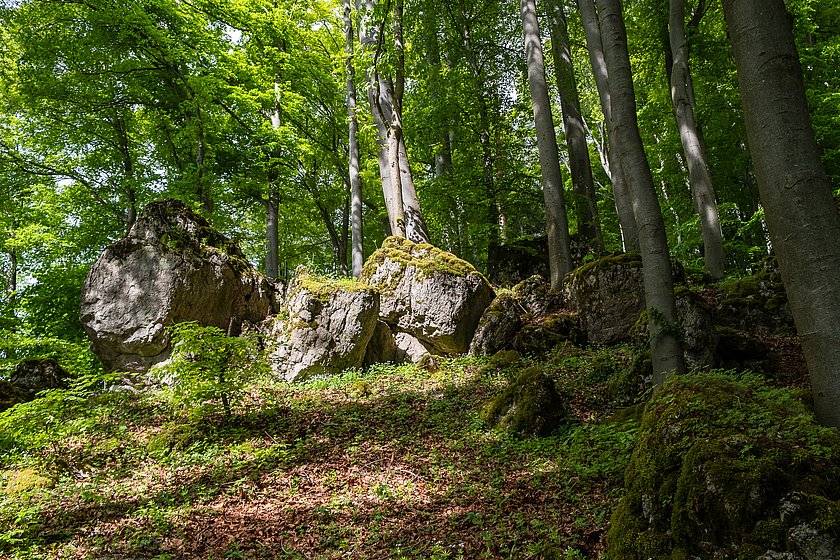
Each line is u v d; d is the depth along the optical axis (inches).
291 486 235.9
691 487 122.7
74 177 711.7
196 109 684.1
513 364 420.5
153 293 424.5
